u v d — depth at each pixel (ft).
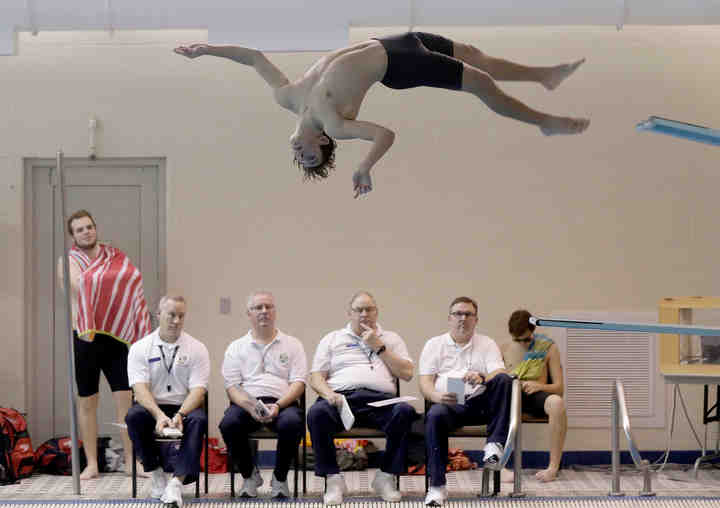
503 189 32.09
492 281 32.04
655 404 32.04
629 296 32.12
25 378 31.91
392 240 32.01
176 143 31.91
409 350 31.94
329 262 32.01
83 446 29.99
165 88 31.89
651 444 32.14
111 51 31.86
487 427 25.40
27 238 32.14
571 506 23.49
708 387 32.14
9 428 29.32
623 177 32.07
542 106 32.01
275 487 25.25
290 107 16.26
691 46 31.89
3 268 31.83
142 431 25.38
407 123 32.01
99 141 31.89
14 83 31.81
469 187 32.09
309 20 27.37
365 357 26.86
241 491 25.75
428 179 32.07
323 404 25.27
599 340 32.07
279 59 31.86
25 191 32.14
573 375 32.04
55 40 31.81
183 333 26.76
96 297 29.09
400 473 25.08
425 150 32.04
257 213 31.99
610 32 31.89
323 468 24.68
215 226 31.94
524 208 32.09
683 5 27.12
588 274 32.07
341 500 24.26
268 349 26.73
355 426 25.91
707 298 28.09
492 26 28.73
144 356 26.35
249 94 31.99
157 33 31.91
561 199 32.09
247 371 26.61
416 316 31.99
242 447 25.43
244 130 31.99
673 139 31.96
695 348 28.86
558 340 32.12
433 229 32.04
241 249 31.99
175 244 31.91
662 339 28.27
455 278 32.01
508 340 32.01
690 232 32.09
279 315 31.94
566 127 15.92
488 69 16.56
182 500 24.13
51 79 31.81
